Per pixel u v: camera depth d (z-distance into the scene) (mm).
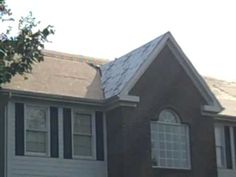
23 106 24062
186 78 27641
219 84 34812
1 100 23375
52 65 27672
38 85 24891
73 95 25094
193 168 26594
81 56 30234
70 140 24953
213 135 27922
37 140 24188
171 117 26766
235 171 29625
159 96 26391
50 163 24156
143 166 25000
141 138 25250
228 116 29281
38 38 17688
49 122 24547
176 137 26594
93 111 25875
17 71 17391
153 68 26516
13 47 17297
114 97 24969
